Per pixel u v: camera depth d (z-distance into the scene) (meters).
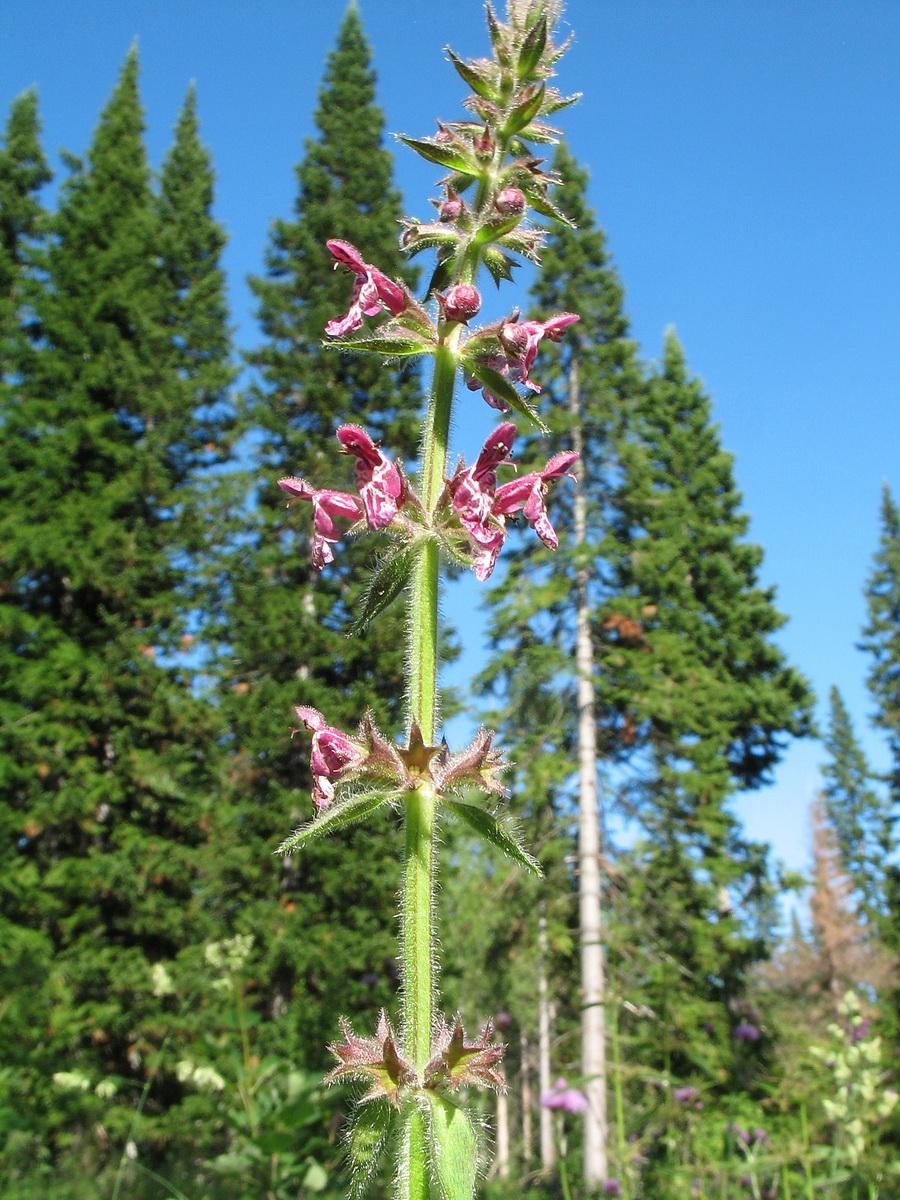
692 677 21.27
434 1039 2.84
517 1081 25.92
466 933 18.75
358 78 24.91
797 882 21.55
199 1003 15.63
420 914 2.88
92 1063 15.95
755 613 27.48
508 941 18.31
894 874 37.72
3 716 18.31
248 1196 6.34
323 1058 14.44
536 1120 26.78
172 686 19.62
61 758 18.20
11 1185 8.48
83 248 23.52
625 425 21.47
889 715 40.28
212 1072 8.24
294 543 20.45
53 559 19.39
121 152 25.64
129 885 17.53
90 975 16.61
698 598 27.73
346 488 19.59
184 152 30.22
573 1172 10.20
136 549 20.67
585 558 19.66
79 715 18.95
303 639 18.94
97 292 22.91
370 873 17.03
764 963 22.70
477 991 18.28
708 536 27.94
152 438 21.89
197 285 26.66
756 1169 6.66
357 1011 16.72
